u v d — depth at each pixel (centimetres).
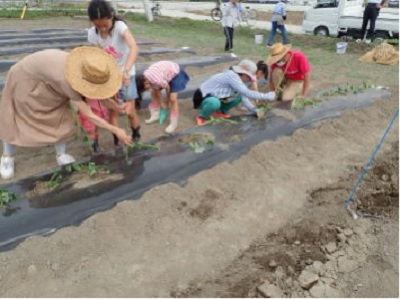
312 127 575
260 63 584
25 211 356
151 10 1962
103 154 448
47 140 401
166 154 457
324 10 1497
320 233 372
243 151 484
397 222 391
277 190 437
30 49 970
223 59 1002
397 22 1333
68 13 2120
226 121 556
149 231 357
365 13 1348
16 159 467
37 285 300
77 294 295
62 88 353
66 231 339
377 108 681
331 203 418
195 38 1407
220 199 410
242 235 366
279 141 516
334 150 534
